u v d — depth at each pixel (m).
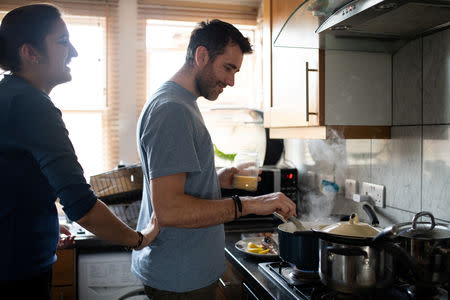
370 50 1.54
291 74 1.75
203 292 1.23
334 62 1.52
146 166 1.20
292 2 1.63
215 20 1.23
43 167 0.97
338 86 1.53
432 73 1.36
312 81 1.56
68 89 2.58
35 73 1.06
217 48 1.19
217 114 2.71
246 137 2.71
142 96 2.64
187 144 1.07
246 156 1.58
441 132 1.33
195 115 1.17
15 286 1.01
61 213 2.51
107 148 2.62
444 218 1.32
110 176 2.15
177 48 2.73
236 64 1.22
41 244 1.05
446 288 1.03
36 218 1.03
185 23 2.71
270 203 1.17
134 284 2.04
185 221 1.07
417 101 1.44
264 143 2.69
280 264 1.35
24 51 1.02
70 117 2.60
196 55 1.20
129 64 2.62
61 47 1.07
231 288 1.59
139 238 1.13
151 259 1.22
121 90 2.62
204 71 1.21
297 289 1.16
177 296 1.21
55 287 1.93
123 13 2.60
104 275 2.02
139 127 1.19
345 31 1.31
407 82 1.49
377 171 1.70
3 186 0.97
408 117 1.49
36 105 0.98
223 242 1.32
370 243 0.98
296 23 1.29
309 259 1.19
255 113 2.67
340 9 1.16
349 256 1.00
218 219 1.11
